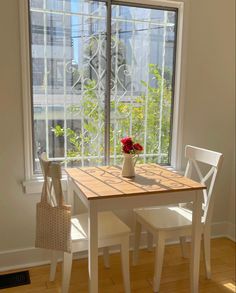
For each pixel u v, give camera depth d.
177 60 2.64
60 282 2.22
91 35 2.41
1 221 2.32
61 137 2.46
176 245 2.79
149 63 2.62
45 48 2.31
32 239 2.41
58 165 1.76
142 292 2.12
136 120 2.66
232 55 2.77
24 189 2.33
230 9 2.69
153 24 2.57
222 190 2.96
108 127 2.56
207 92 2.75
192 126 2.76
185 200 1.95
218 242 2.88
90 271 1.80
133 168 2.15
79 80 2.43
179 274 2.34
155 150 2.77
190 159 2.44
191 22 2.58
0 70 2.15
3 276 2.28
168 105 2.74
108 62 2.47
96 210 1.76
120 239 1.97
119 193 1.80
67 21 2.33
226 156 2.92
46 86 2.36
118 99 2.57
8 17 2.11
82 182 2.01
